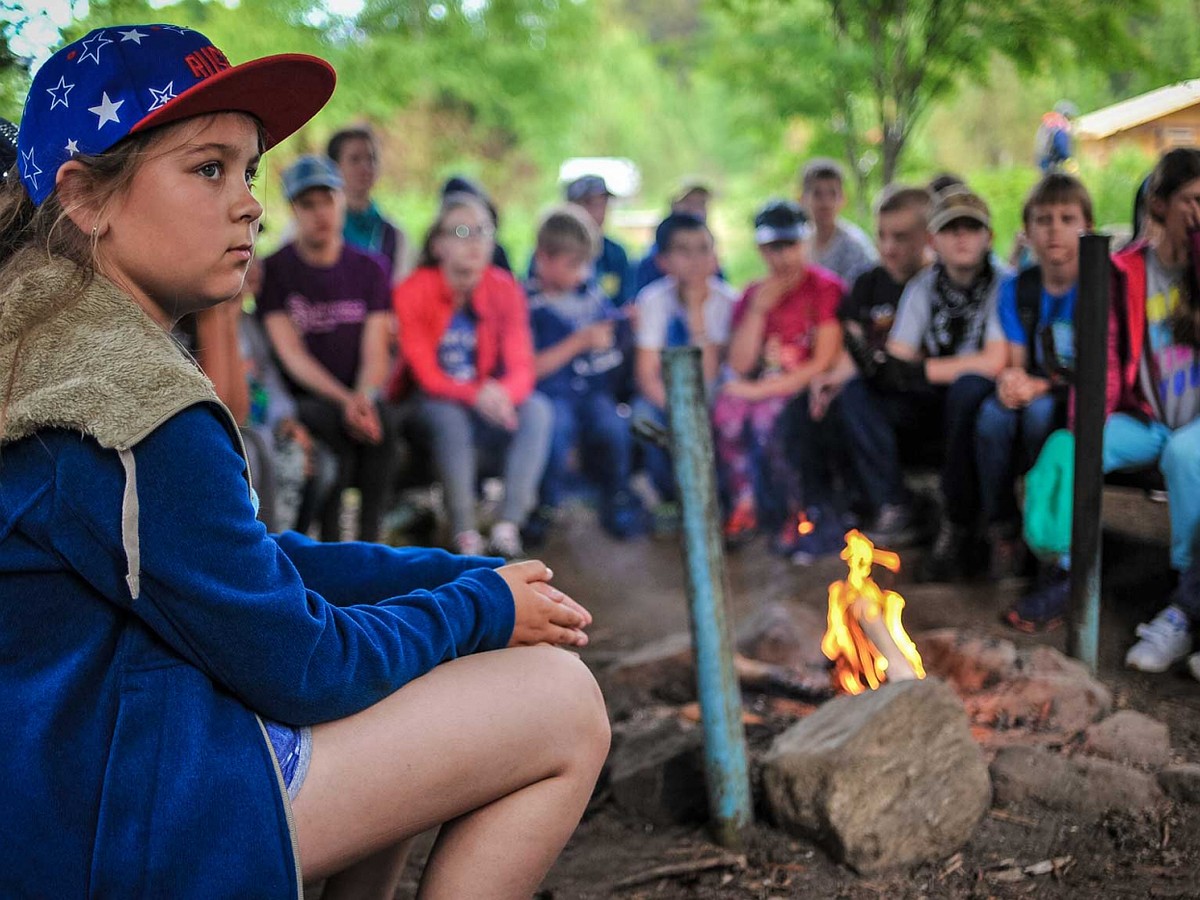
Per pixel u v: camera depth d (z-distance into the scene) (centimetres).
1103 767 232
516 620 151
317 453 427
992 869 210
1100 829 220
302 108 141
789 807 221
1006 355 382
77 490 120
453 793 139
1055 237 358
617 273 677
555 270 515
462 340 460
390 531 491
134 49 128
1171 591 328
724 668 219
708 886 211
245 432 309
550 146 1347
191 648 125
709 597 217
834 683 285
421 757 136
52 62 130
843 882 209
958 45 571
